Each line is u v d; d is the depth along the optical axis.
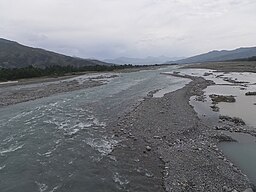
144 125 29.06
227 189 16.08
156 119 31.22
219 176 17.69
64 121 31.59
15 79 89.06
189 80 78.06
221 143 24.36
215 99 43.88
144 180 17.64
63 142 24.59
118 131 27.42
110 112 35.88
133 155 21.62
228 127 28.56
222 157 20.73
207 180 17.17
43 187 16.98
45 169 19.36
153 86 65.25
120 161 20.55
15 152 22.44
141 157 21.25
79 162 20.44
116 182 17.44
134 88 61.66
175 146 23.19
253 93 49.28
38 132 27.47
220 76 87.25
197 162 19.69
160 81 77.50
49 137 25.95
